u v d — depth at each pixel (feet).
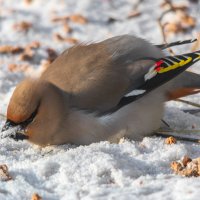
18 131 34.40
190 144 34.91
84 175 30.71
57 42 53.06
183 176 30.60
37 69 48.67
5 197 29.43
